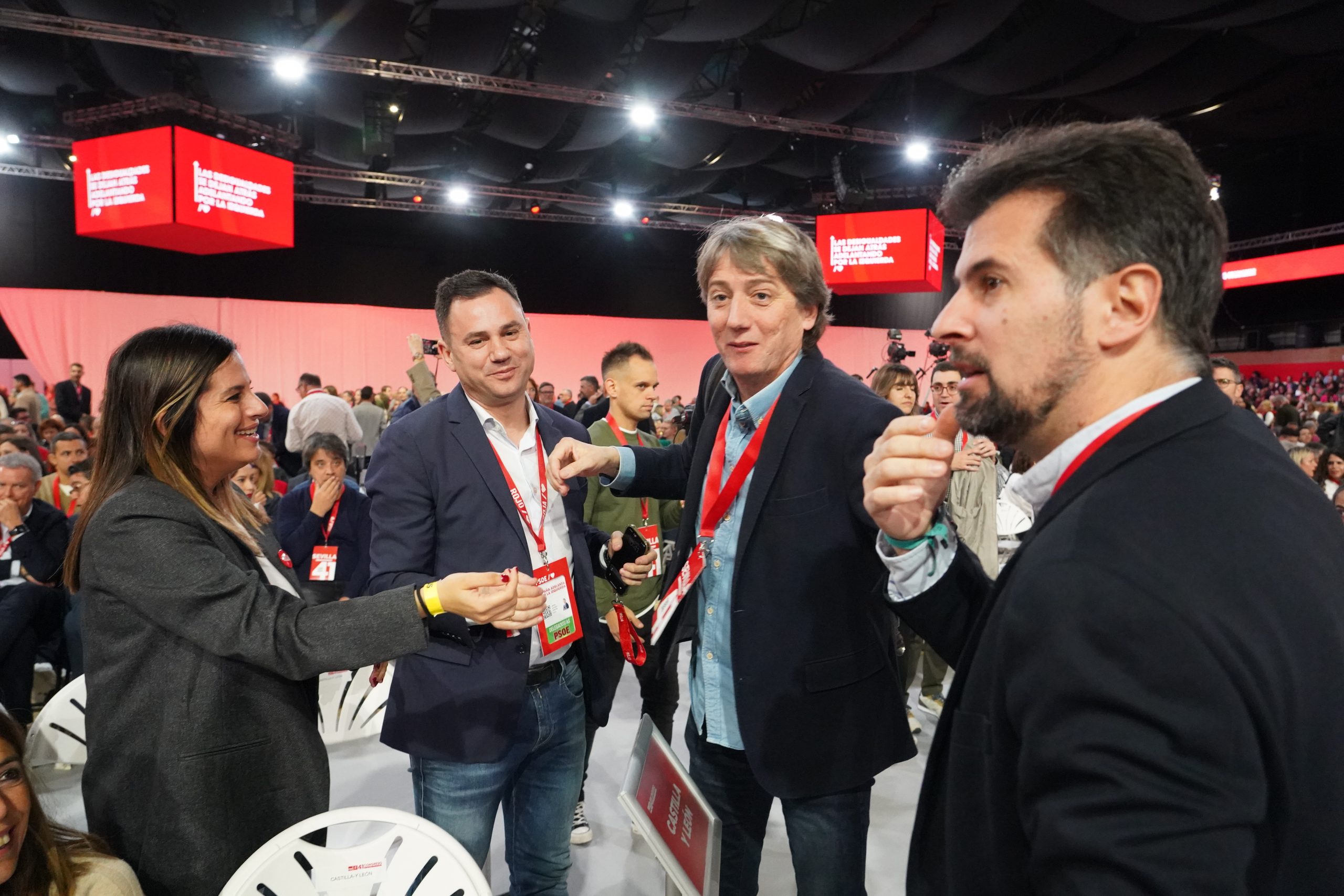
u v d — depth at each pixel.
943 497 0.88
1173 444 0.57
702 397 1.53
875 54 8.09
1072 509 0.56
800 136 11.14
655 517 2.63
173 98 8.57
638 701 3.57
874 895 2.15
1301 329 20.33
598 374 14.45
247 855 1.16
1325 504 0.58
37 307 11.91
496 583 1.12
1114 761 0.46
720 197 13.73
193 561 1.08
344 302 15.16
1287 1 7.04
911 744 1.22
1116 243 0.58
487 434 1.58
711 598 1.31
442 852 1.18
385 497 1.48
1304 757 0.49
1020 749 0.55
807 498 1.17
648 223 14.11
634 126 10.10
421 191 12.45
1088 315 0.59
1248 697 0.47
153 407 1.13
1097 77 9.08
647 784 1.06
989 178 0.63
